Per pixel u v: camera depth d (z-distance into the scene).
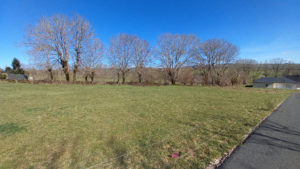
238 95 12.62
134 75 31.86
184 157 2.52
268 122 4.55
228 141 3.16
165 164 2.31
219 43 30.91
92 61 24.02
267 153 2.65
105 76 28.97
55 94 11.06
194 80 31.09
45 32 19.17
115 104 7.70
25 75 40.44
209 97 11.02
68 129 3.96
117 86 20.08
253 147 2.88
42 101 8.22
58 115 5.41
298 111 6.18
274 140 3.21
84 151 2.74
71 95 10.75
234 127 4.09
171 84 29.20
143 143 3.09
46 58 19.30
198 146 2.94
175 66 29.98
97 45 24.33
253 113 5.83
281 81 35.22
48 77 23.11
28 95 10.19
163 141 3.19
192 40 29.30
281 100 9.71
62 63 21.20
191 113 5.88
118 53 28.80
